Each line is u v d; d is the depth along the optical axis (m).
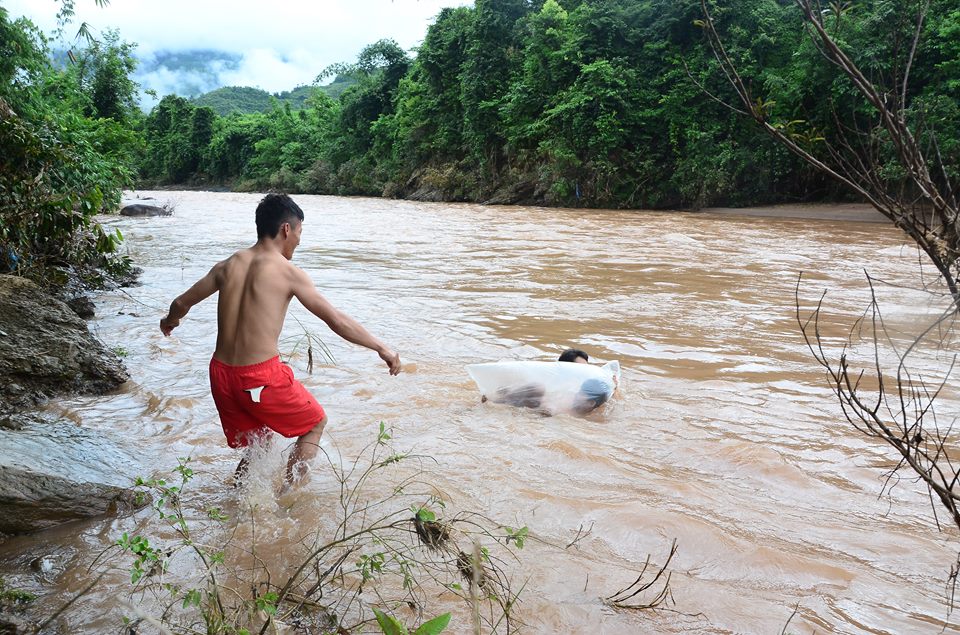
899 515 3.17
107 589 2.50
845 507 3.24
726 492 3.38
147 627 2.26
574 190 33.22
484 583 2.43
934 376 5.32
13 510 2.91
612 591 2.51
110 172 13.56
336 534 2.89
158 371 5.39
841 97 24.64
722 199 30.62
